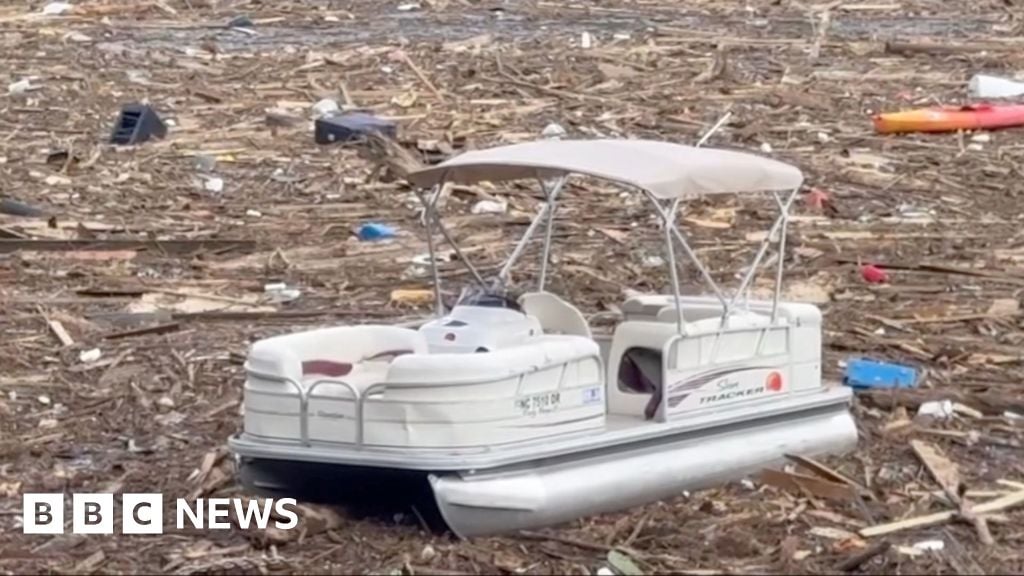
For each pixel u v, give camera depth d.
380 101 92.50
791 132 84.75
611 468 35.62
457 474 33.81
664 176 36.06
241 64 103.62
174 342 51.81
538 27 116.69
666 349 36.47
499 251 62.69
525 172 38.31
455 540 34.94
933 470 39.41
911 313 54.00
